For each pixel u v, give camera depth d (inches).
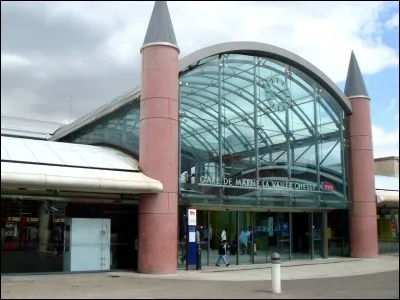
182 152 805.9
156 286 579.2
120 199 792.3
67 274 706.2
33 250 713.6
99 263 753.0
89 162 732.7
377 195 1095.6
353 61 1111.0
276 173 936.9
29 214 719.1
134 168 757.9
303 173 983.0
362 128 1067.9
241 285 593.0
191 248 783.1
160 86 753.0
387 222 1232.8
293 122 989.8
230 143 877.8
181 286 581.0
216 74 885.8
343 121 1087.0
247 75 933.8
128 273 721.0
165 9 789.2
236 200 860.0
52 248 727.1
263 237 924.0
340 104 1078.4
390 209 1242.6
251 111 924.6
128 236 792.3
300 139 993.5
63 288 556.4
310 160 1001.5
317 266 864.3
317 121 1032.2
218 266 837.2
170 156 745.0
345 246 1078.4
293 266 863.7
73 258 732.7
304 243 990.4
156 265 711.1
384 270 798.5
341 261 957.2
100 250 757.3
